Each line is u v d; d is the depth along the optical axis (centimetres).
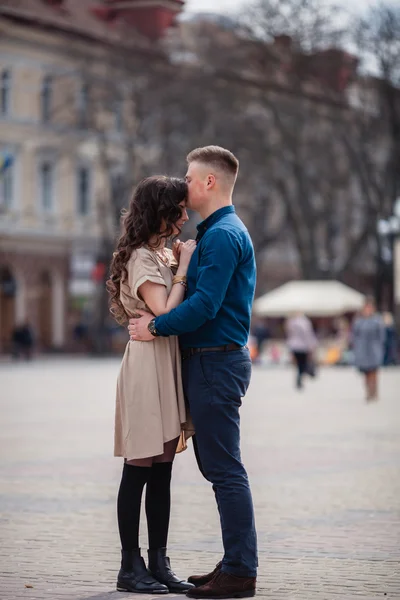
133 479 952
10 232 7619
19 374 5312
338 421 2681
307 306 6650
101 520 1273
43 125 7844
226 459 930
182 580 966
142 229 938
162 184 941
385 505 1384
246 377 937
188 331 916
